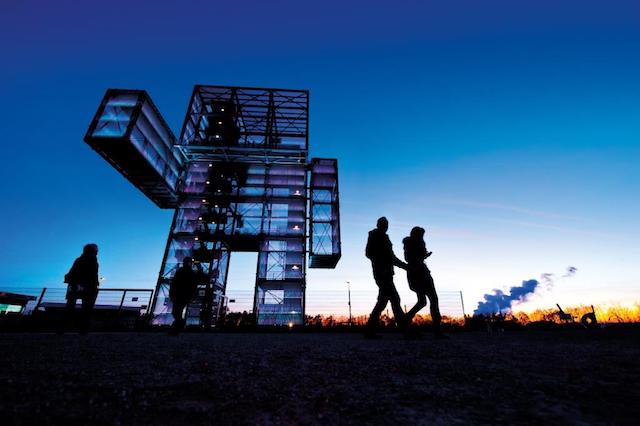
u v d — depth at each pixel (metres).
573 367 2.12
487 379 1.77
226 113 28.59
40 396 1.35
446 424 1.07
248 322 19.62
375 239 5.40
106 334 7.47
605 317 25.20
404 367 2.17
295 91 31.05
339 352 3.08
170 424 1.07
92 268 6.88
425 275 5.33
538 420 1.10
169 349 3.33
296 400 1.37
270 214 25.42
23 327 9.11
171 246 22.97
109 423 1.06
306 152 25.97
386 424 1.08
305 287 22.95
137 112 20.80
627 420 1.09
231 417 1.15
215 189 25.44
